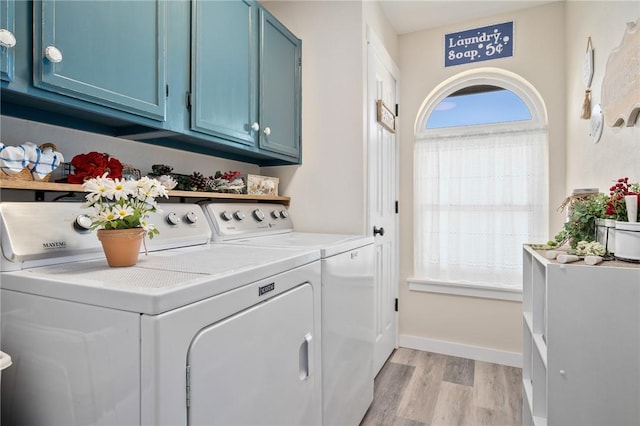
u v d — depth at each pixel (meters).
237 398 0.87
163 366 0.68
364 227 2.07
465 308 2.63
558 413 1.16
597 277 1.11
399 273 2.83
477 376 2.32
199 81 1.44
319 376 1.32
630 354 1.08
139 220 0.99
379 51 2.35
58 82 0.95
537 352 1.47
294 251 1.29
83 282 0.77
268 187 2.07
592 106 1.77
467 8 2.47
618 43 1.43
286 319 1.10
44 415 0.81
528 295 1.78
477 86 2.69
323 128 2.16
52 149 1.13
